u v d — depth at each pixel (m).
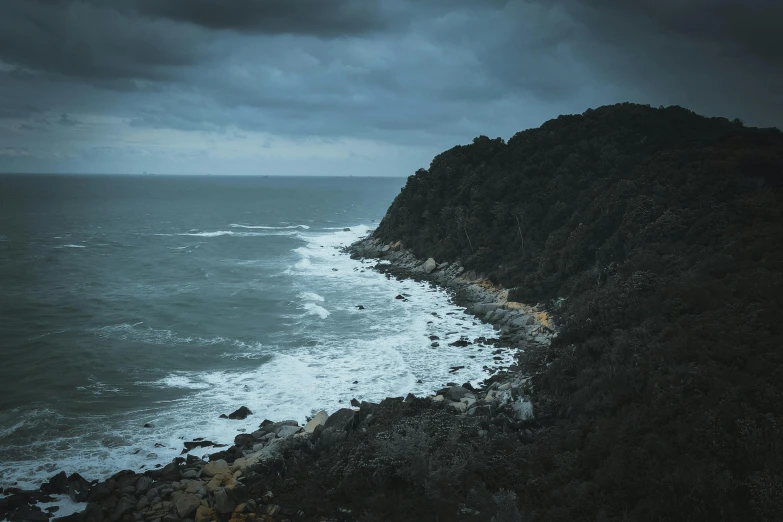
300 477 23.03
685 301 31.42
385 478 21.36
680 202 46.94
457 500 19.81
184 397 32.56
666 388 23.41
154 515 20.62
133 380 34.78
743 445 18.42
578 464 21.19
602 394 26.05
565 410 27.58
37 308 50.53
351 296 58.72
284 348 41.28
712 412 20.33
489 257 62.59
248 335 44.16
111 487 22.66
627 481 18.73
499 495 18.77
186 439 27.67
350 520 19.55
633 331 30.53
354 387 34.31
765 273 31.14
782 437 18.17
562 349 33.47
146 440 27.44
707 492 16.84
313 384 34.69
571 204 62.06
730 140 60.50
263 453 24.67
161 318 48.31
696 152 55.69
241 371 36.69
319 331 45.62
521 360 37.56
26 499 21.92
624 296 34.66
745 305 28.61
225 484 22.33
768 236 36.25
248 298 56.28
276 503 21.00
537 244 60.91
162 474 23.78
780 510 15.42
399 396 32.88
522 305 50.62
